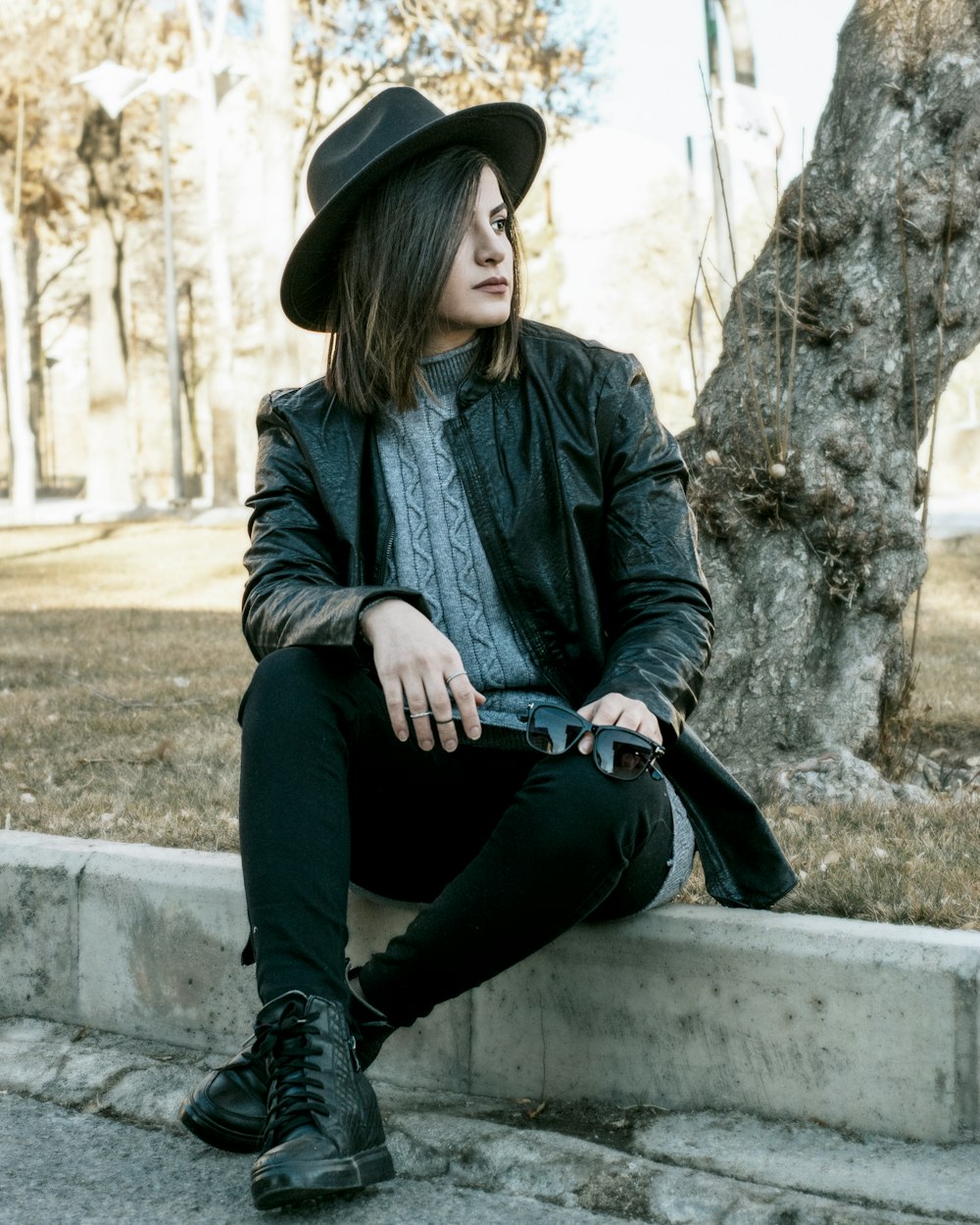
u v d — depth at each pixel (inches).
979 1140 71.9
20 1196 72.2
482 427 78.0
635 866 74.9
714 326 929.5
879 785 124.3
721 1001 78.2
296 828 67.6
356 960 88.3
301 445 80.4
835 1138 74.4
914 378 131.3
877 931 75.7
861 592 135.8
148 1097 84.5
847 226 137.2
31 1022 99.6
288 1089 64.0
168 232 1082.7
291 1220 68.3
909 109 139.3
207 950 92.8
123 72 668.7
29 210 1053.2
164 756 152.6
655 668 71.2
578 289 1167.6
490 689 77.2
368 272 77.5
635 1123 78.5
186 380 1609.3
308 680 70.5
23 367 940.0
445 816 76.0
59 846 101.0
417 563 78.2
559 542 76.5
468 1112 82.2
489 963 69.2
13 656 268.7
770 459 132.9
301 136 799.7
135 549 567.5
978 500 843.4
